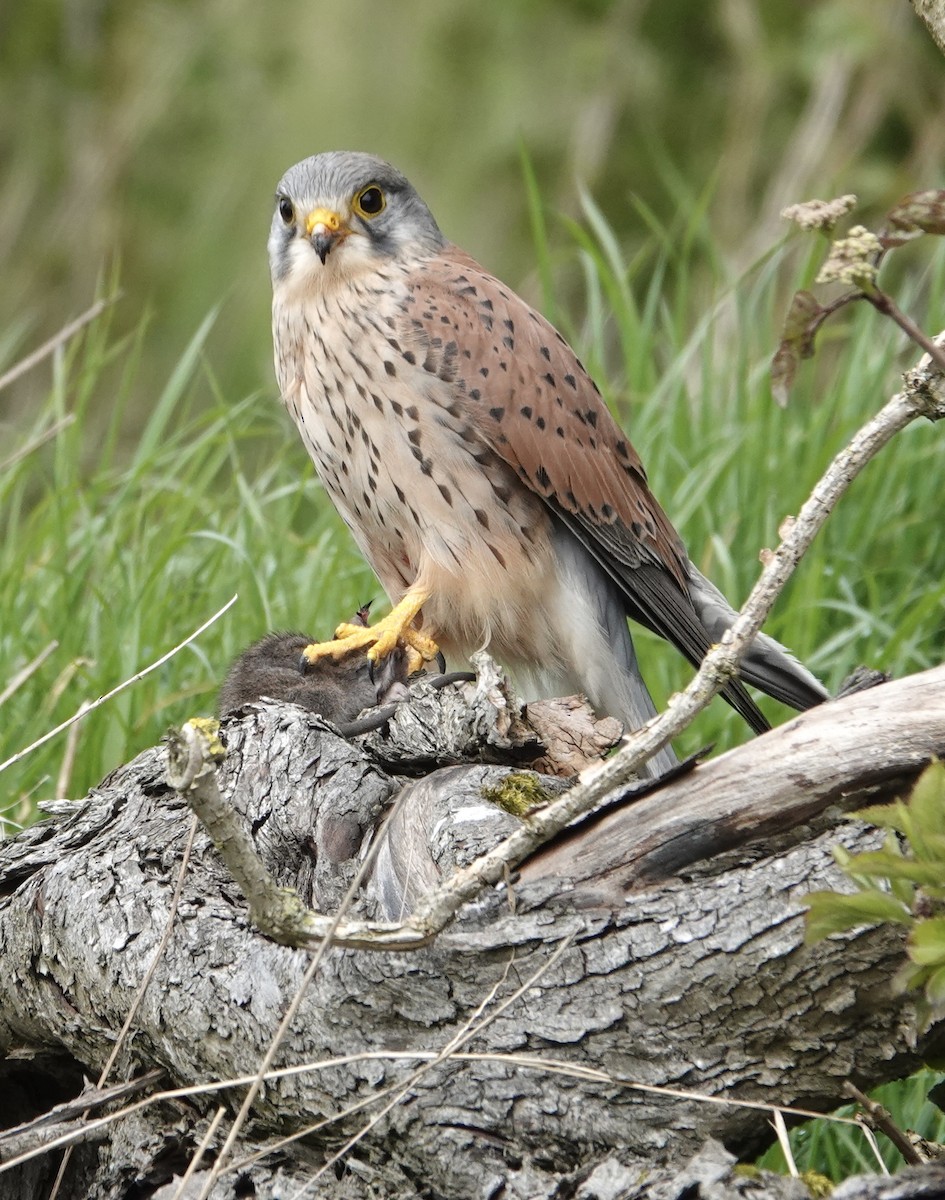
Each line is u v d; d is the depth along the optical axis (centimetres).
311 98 1803
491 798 535
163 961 500
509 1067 449
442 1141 446
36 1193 546
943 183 1420
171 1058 498
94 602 892
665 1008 447
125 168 1838
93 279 1795
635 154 1739
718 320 1207
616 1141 445
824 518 433
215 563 927
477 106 1767
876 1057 448
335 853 538
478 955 453
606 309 1341
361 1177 463
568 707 607
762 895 448
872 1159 624
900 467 945
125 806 573
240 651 792
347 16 1828
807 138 1600
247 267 1716
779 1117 436
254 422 1322
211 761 412
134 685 809
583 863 472
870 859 404
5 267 1855
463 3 1800
